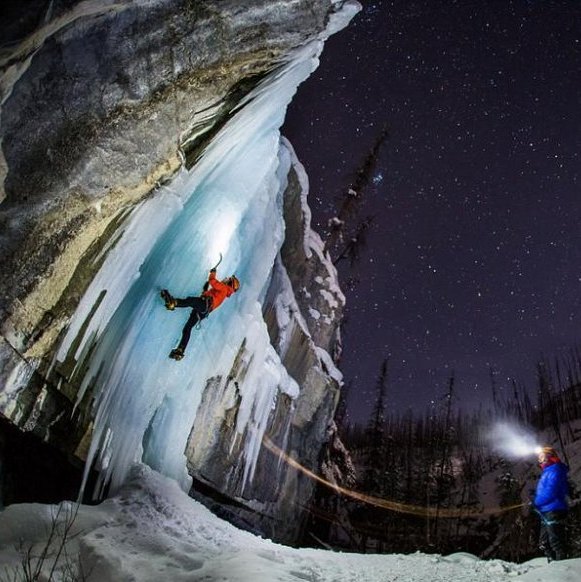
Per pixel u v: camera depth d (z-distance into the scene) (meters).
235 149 6.74
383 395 30.66
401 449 38.25
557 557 5.38
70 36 3.83
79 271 4.80
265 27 4.95
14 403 4.48
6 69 3.38
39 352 4.59
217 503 9.59
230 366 8.23
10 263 4.17
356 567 5.52
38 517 4.18
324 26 5.35
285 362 12.25
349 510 24.52
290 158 11.85
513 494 27.00
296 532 13.15
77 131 4.24
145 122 4.64
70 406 5.20
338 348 16.17
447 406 36.59
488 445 41.75
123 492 5.42
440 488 28.62
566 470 5.66
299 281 14.03
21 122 3.90
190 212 6.57
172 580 3.83
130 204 5.04
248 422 9.59
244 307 8.30
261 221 8.39
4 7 3.12
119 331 5.83
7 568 3.57
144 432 6.35
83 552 3.93
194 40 4.57
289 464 12.45
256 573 3.94
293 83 6.50
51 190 4.25
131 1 3.95
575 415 38.28
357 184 19.81
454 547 24.55
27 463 5.12
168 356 6.55
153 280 6.26
